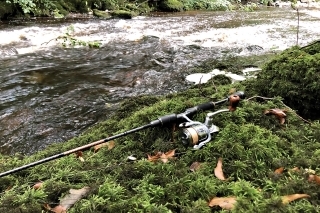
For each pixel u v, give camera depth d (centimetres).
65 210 196
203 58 727
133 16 1321
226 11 1608
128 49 818
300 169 219
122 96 540
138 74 638
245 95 333
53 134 427
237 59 707
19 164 275
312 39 888
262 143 247
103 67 686
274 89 335
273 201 182
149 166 234
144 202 193
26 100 522
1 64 689
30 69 667
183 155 249
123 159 255
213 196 200
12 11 1076
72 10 1259
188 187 209
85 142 310
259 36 945
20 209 194
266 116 293
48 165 261
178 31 1034
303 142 263
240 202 186
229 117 281
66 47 830
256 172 222
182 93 385
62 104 510
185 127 254
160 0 1530
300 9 1672
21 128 439
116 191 206
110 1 1372
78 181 229
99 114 479
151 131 280
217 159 237
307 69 319
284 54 359
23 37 883
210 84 459
